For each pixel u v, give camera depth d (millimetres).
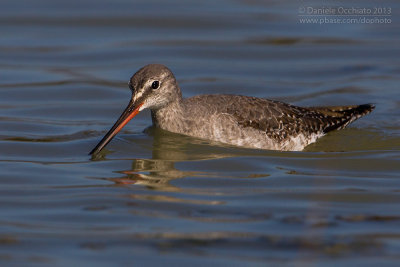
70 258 10570
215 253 10797
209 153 16172
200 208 12727
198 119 16906
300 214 12453
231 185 14109
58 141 17016
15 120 18766
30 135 17531
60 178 14391
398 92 21375
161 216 12320
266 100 17484
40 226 11805
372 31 26688
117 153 16172
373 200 13297
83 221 12055
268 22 27297
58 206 12766
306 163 15664
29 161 15555
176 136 17031
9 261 10445
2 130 17875
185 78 22594
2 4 28594
